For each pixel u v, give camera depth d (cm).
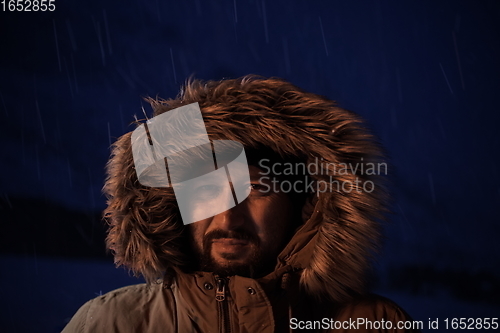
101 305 104
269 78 104
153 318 100
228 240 92
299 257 94
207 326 95
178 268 97
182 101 100
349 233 92
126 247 100
